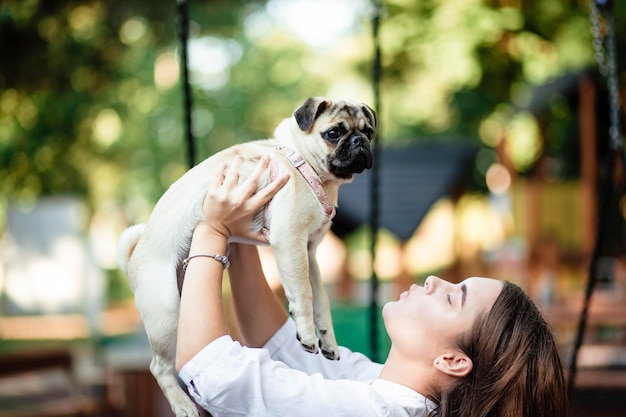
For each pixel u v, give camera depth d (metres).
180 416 2.26
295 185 2.31
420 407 2.22
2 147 12.54
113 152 14.82
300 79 17.28
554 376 2.26
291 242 2.26
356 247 12.67
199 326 2.09
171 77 15.99
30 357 5.69
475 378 2.23
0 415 5.20
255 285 2.51
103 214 15.61
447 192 10.00
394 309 2.35
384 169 10.46
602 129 11.74
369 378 2.53
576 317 6.73
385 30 13.67
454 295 2.31
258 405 2.05
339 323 7.84
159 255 2.34
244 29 17.08
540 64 13.73
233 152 2.42
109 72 12.80
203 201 2.29
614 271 10.05
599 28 3.39
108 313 12.53
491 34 13.29
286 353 2.48
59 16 10.80
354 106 2.67
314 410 2.06
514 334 2.25
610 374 5.62
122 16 12.05
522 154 14.96
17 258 10.82
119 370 5.91
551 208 12.12
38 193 13.27
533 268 10.98
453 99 15.72
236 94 16.84
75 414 5.56
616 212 11.48
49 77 11.48
